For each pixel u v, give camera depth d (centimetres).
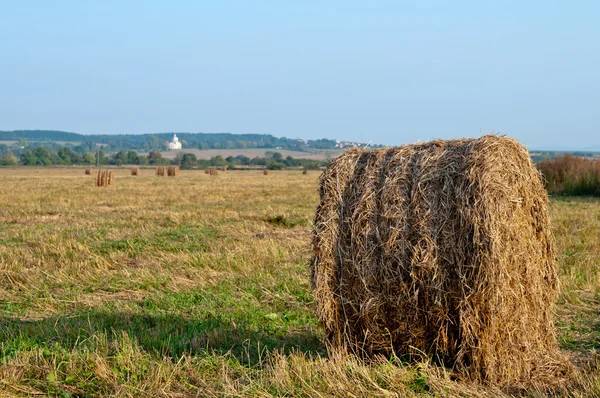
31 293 1004
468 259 618
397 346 672
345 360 669
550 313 716
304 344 762
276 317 862
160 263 1211
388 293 650
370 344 675
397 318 655
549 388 638
